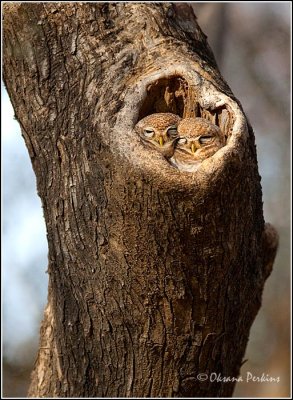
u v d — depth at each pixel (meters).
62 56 3.80
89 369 3.88
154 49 3.76
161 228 3.61
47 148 3.79
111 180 3.62
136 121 3.64
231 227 3.64
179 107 3.74
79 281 3.79
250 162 3.64
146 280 3.69
